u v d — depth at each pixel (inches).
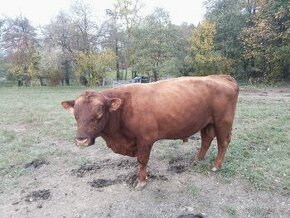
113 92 99.8
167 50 549.6
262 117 198.7
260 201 96.7
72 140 161.2
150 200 98.9
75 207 96.9
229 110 112.7
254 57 538.3
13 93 456.8
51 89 536.1
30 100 347.6
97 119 89.3
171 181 110.2
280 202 95.7
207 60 548.1
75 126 190.2
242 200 97.5
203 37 557.6
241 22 565.9
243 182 107.4
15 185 111.6
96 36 681.6
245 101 291.9
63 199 101.6
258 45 497.4
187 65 577.6
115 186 108.1
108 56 638.5
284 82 525.3
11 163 130.9
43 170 124.2
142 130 100.3
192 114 105.0
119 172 118.3
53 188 108.9
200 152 124.2
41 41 729.6
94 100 89.3
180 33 593.9
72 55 669.3
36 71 692.7
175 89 104.4
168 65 541.3
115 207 96.0
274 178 109.2
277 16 450.9
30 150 146.7
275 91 414.0
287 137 150.6
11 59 732.0
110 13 696.4
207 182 108.7
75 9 669.9
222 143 114.8
